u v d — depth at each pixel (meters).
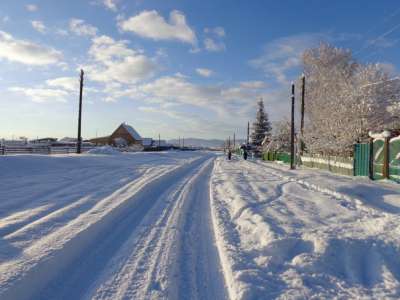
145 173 17.44
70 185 11.62
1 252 4.33
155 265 4.43
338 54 38.16
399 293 3.57
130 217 7.36
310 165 28.00
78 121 30.47
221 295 3.61
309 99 36.75
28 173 14.42
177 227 6.49
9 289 3.25
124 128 80.94
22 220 6.20
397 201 9.27
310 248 4.82
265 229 5.86
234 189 12.13
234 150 100.50
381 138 15.38
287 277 3.96
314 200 9.62
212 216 7.69
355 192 11.06
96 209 7.37
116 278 4.00
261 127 76.75
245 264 4.34
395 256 4.47
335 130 25.05
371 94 24.11
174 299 3.50
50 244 4.67
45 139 86.81
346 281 3.89
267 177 17.50
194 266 4.45
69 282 3.89
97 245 5.29
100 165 21.45
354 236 5.11
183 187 13.07
